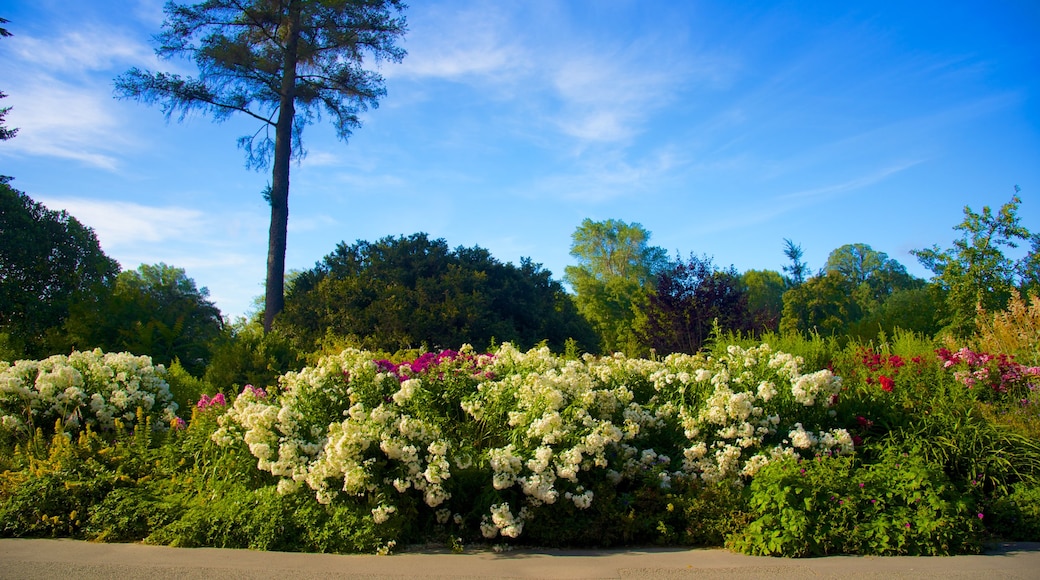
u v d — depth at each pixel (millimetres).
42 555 5168
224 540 5539
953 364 9109
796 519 5488
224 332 15078
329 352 12438
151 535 5633
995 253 16766
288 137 21109
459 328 17984
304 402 6621
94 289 16656
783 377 7238
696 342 17141
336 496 5789
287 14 21641
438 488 5723
